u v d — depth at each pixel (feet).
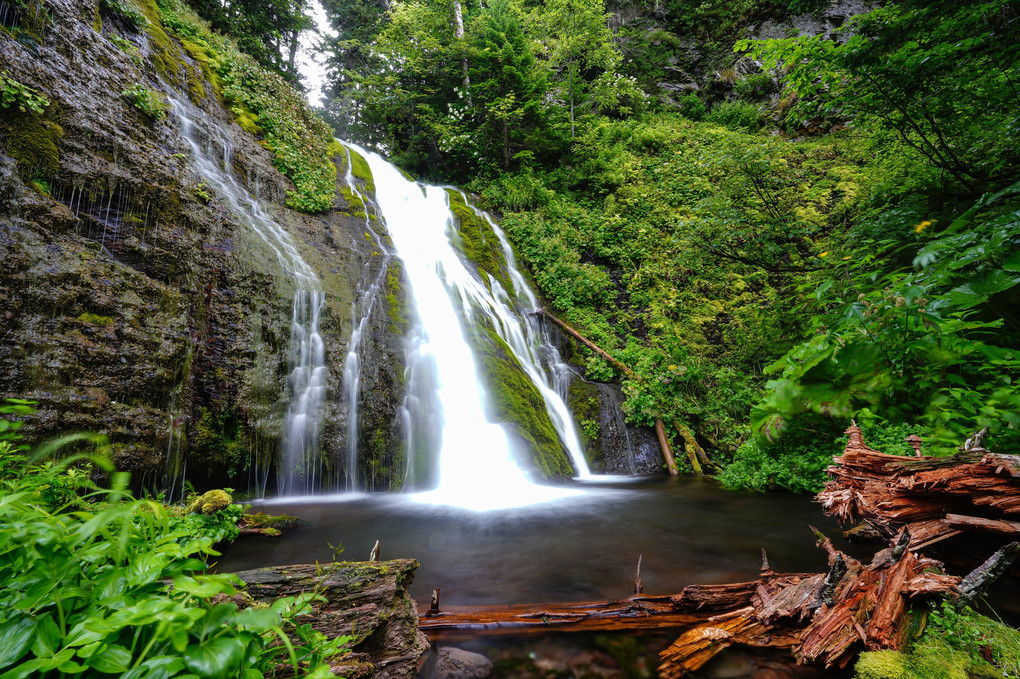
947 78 19.38
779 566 13.25
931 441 14.76
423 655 8.28
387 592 7.68
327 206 37.73
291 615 3.81
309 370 27.04
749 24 78.33
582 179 59.36
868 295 17.39
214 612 2.90
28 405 5.93
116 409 18.93
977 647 6.86
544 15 65.36
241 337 25.25
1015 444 13.21
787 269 29.99
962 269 16.79
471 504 22.50
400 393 29.32
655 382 36.11
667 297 45.80
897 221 23.45
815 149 54.54
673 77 81.92
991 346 15.08
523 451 30.07
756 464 25.67
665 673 7.66
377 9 83.41
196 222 25.52
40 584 2.75
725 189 30.32
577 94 67.15
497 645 8.68
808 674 7.33
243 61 39.73
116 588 2.93
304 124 42.24
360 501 23.52
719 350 41.14
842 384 18.65
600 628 9.19
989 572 7.47
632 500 23.08
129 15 29.81
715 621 9.04
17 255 17.52
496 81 57.21
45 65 21.13
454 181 64.28
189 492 22.17
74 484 6.98
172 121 27.89
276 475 24.91
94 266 19.84
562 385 37.17
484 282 42.68
